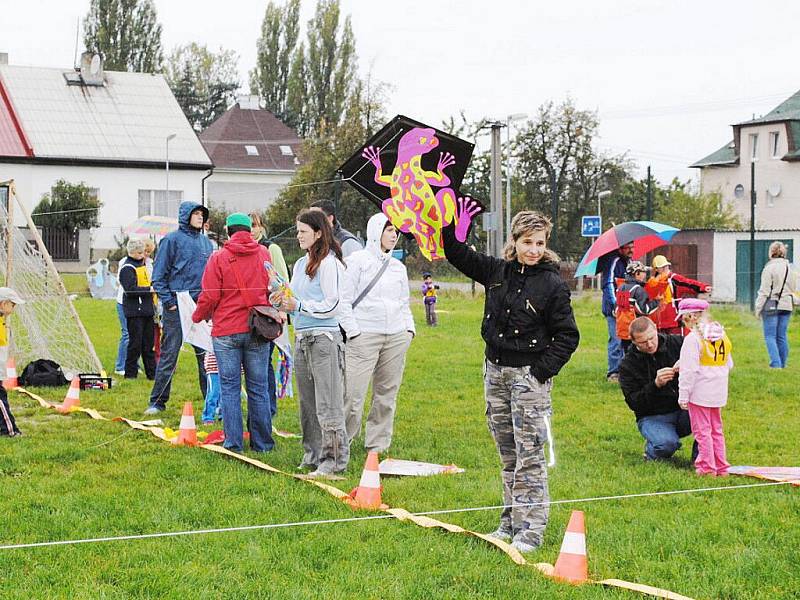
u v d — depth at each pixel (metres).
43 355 13.45
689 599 5.07
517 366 5.88
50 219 39.41
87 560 5.53
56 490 7.14
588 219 28.47
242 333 8.60
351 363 8.62
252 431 8.76
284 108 70.75
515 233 5.85
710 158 50.59
